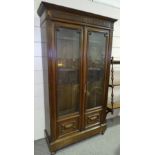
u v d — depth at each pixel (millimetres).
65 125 1629
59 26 1352
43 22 1425
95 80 1868
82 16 1459
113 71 2205
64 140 1642
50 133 1568
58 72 1503
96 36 1697
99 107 1911
